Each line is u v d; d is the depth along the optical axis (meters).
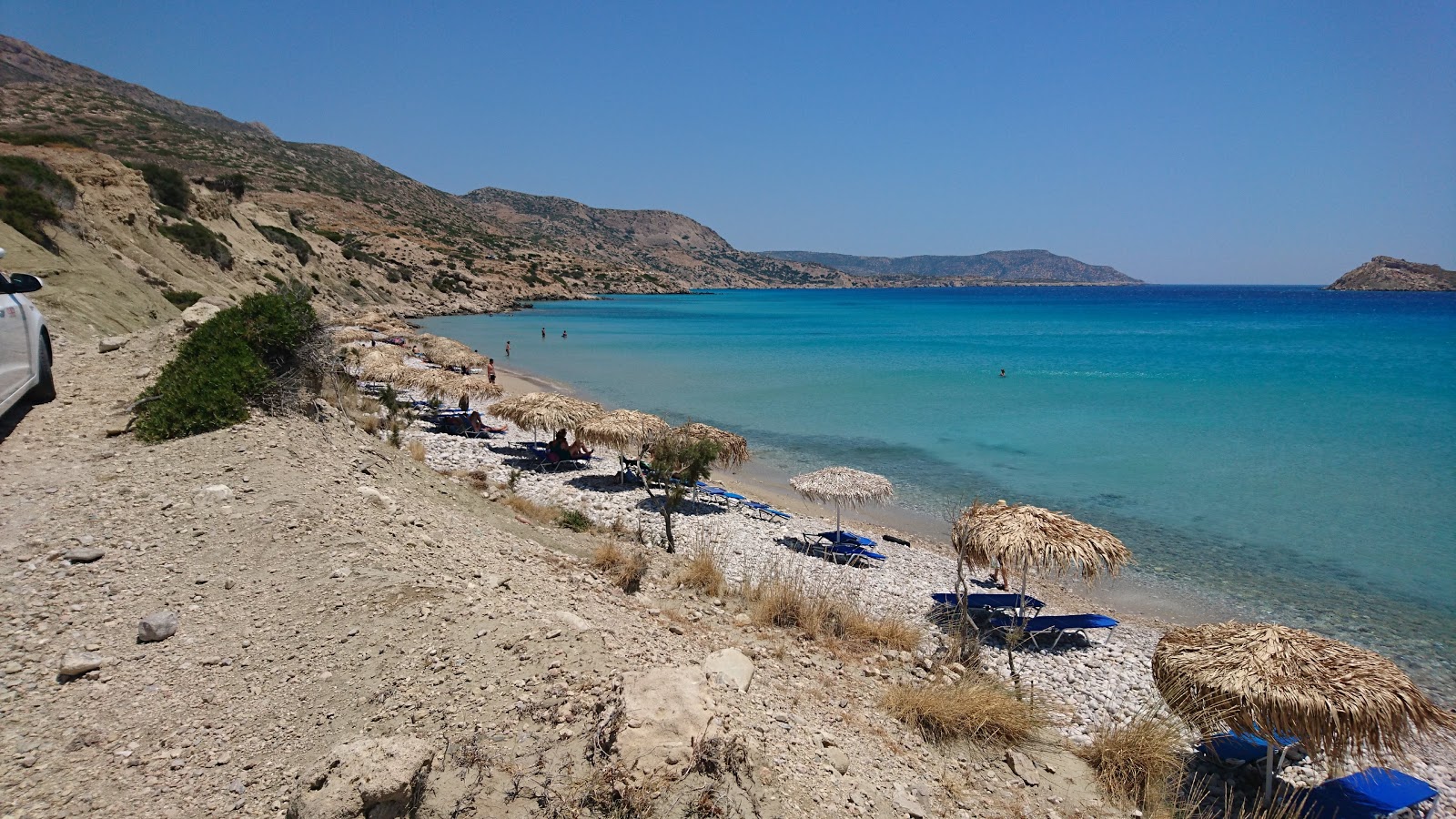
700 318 118.25
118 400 10.12
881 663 8.45
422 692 4.85
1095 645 11.71
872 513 19.22
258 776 4.11
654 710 4.57
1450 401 36.38
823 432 29.34
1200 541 17.00
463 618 5.78
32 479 7.28
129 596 5.63
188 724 4.45
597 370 49.09
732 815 4.20
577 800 4.07
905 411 34.06
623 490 18.72
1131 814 6.05
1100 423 31.17
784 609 9.63
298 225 92.81
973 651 9.37
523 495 16.09
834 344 71.94
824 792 4.87
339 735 4.45
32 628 5.08
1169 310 148.75
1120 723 8.19
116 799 3.85
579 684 5.00
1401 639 12.35
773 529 16.89
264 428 9.23
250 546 6.53
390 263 113.25
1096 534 10.30
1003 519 10.62
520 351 61.78
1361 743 6.78
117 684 4.71
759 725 5.42
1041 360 56.66
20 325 8.96
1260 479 22.42
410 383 25.64
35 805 3.73
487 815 3.89
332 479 8.48
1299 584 14.61
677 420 31.59
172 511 6.91
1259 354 60.97
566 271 193.25
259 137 197.88
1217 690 7.30
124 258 33.28
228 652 5.15
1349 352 61.78
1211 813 6.72
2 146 38.62
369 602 5.84
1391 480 22.06
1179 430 29.61
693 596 9.95
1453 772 8.42
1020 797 5.96
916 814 5.12
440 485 11.66
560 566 9.30
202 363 10.15
